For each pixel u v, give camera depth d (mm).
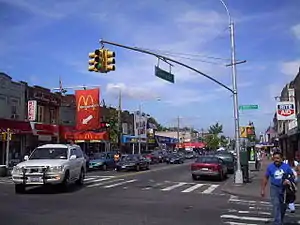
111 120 57750
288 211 13133
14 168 17344
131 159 36469
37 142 39500
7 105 35312
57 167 17281
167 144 99875
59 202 14484
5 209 12688
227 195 18219
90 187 20438
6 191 18234
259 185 22406
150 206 13828
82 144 51219
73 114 47438
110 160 38438
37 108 40000
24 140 37469
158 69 20391
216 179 27859
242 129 39219
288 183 9836
